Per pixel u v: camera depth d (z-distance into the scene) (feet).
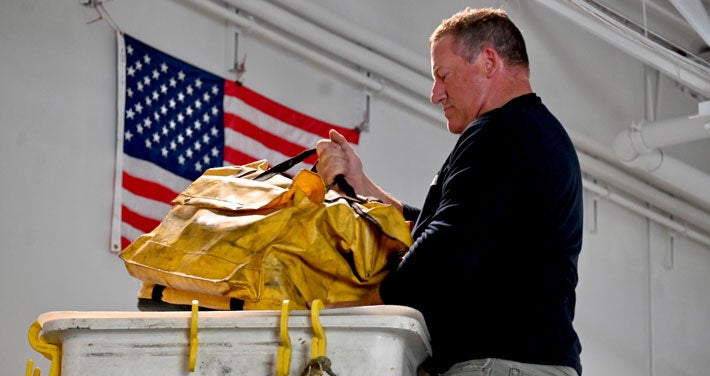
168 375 7.13
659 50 24.81
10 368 21.70
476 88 9.31
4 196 22.26
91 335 7.19
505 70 9.34
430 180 27.94
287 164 9.82
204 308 8.69
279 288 7.82
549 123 8.73
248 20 25.32
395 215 8.55
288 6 25.58
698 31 24.29
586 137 29.19
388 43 26.55
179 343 7.18
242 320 7.09
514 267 8.26
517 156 8.34
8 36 22.91
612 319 31.04
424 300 7.96
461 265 7.95
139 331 7.20
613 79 30.86
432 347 8.27
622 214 31.73
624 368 31.01
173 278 8.15
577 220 8.72
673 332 31.96
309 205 8.13
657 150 28.94
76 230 22.76
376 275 8.48
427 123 28.09
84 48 23.57
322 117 26.58
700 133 27.58
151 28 24.44
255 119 25.38
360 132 27.07
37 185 22.58
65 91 23.20
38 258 22.33
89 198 23.02
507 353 8.07
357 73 26.81
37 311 22.12
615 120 30.68
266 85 25.81
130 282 23.16
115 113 23.66
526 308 8.18
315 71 26.66
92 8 23.77
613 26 24.48
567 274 8.47
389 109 27.63
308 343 7.07
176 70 24.50
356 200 8.96
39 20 23.24
